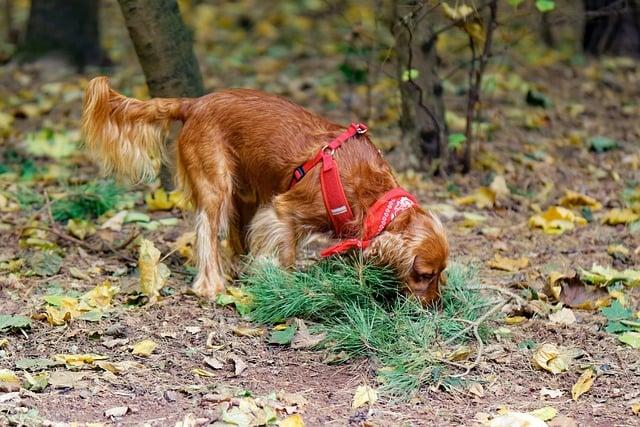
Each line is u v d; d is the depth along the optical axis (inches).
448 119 520.7
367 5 840.3
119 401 253.3
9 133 510.9
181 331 298.2
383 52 554.9
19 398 251.3
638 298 328.2
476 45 488.1
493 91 593.6
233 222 341.1
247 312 311.1
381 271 296.7
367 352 282.7
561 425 239.9
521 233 393.4
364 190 303.9
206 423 239.5
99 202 402.0
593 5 684.7
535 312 310.8
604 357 283.4
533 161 481.4
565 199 422.0
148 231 387.2
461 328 290.4
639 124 545.6
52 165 464.8
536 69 662.5
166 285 333.4
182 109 333.7
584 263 358.9
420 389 264.2
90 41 653.9
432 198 433.1
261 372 274.4
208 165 326.0
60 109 559.2
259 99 327.6
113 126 335.6
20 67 643.5
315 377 272.2
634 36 702.5
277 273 309.6
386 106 561.6
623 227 400.2
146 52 404.2
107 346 286.2
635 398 257.3
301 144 315.3
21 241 364.8
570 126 542.0
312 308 301.0
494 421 239.5
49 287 327.6
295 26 816.3
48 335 292.5
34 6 645.3
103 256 361.1
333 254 306.8
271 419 240.5
